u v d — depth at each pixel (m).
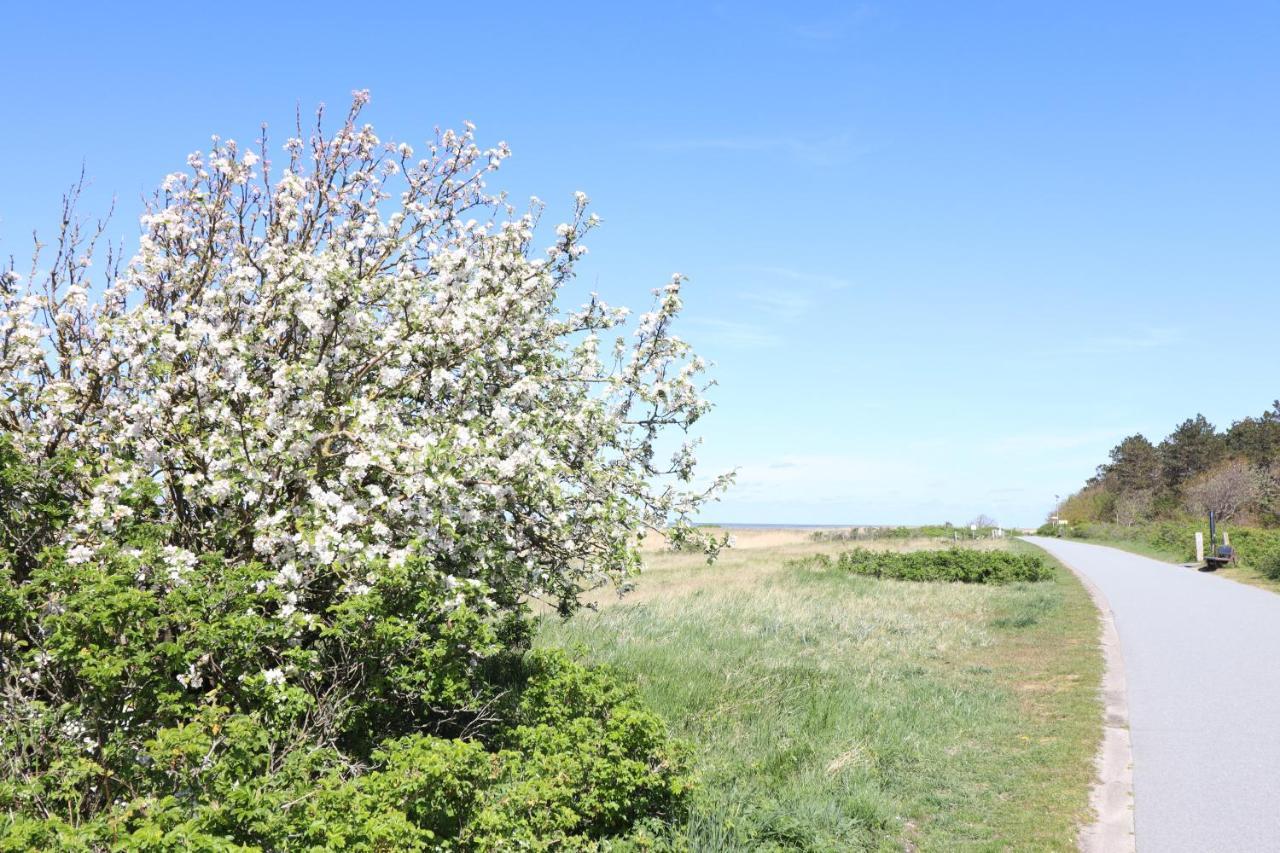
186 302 7.44
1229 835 5.67
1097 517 77.94
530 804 4.95
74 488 6.75
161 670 5.32
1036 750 7.70
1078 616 16.55
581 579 9.18
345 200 8.72
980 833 5.91
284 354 7.62
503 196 9.84
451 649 6.38
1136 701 9.42
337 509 6.68
